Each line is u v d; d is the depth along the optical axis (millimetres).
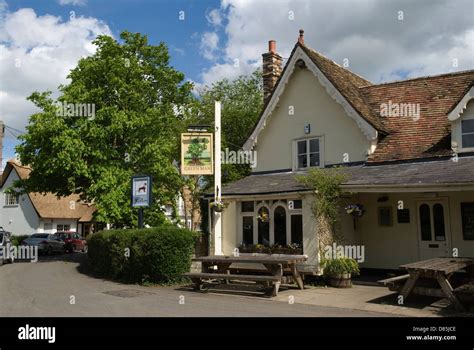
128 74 26078
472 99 14875
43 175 25031
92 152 23484
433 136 16391
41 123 23062
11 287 14844
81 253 36344
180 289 14023
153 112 25000
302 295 12609
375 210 17000
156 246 14891
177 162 28625
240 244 17328
